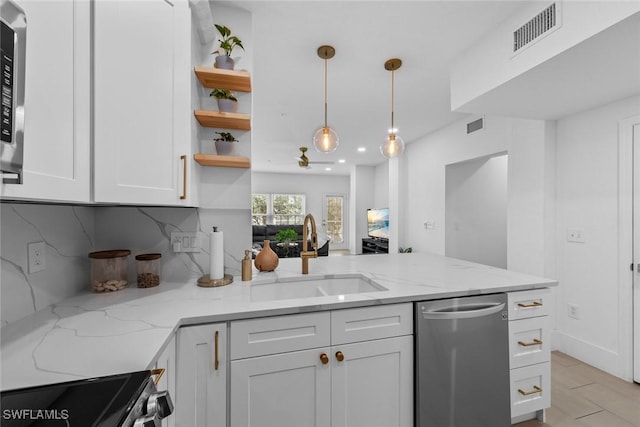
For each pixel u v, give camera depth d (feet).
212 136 5.81
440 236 15.19
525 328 5.25
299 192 31.09
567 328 8.75
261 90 10.38
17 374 2.43
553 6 5.25
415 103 11.61
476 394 4.91
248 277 5.51
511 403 5.16
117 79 3.48
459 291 4.90
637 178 7.17
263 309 3.94
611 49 4.99
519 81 6.34
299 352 4.11
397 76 9.25
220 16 6.09
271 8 6.19
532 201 9.46
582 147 8.32
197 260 5.78
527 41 5.85
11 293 3.44
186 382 3.67
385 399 4.55
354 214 26.81
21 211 3.59
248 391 3.90
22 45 1.94
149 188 3.89
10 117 1.82
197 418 3.72
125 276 5.07
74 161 2.94
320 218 31.68
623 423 5.81
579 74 5.97
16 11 1.89
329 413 4.26
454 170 14.93
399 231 19.07
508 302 5.17
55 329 3.33
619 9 4.23
